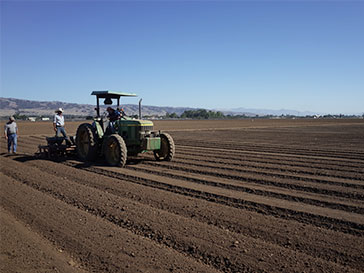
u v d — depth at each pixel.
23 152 12.62
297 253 3.84
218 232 4.44
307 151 13.27
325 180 7.49
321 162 10.28
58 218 5.00
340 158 11.25
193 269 3.49
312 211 5.27
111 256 3.78
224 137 21.25
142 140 9.32
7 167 9.20
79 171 8.52
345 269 3.47
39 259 3.73
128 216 5.04
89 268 3.54
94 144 9.73
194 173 8.30
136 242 4.16
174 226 4.63
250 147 14.77
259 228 4.59
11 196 6.19
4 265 3.58
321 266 3.54
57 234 4.41
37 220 4.92
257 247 3.99
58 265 3.60
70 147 10.84
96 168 8.93
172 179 7.56
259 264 3.57
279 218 5.03
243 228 4.59
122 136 9.57
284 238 4.26
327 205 5.66
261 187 6.86
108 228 4.61
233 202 5.82
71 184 7.10
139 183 7.25
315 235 4.35
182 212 5.25
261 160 10.61
